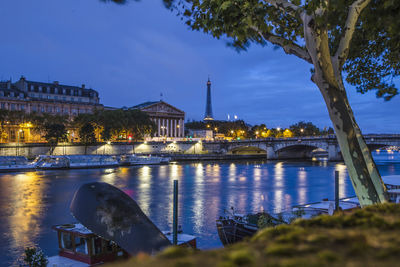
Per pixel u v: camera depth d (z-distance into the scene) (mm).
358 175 9023
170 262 1910
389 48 13461
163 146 150875
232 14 9945
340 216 2984
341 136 9195
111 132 135375
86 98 166625
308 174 78625
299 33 12156
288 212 27688
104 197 13945
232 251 2090
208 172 85500
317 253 1991
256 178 70688
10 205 40719
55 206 40125
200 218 33406
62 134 121938
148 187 57031
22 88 149125
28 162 93438
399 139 99875
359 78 15500
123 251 19109
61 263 18250
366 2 9109
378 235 2316
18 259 21938
